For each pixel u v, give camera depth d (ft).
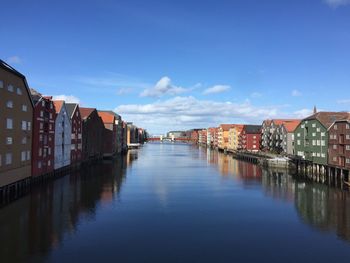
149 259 85.30
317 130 263.90
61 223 114.62
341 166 225.97
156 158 422.82
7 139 148.25
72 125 258.78
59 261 83.41
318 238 103.09
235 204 148.36
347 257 88.58
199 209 137.80
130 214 127.85
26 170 172.14
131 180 216.54
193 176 242.17
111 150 403.13
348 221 122.01
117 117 475.31
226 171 278.46
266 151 443.73
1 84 141.79
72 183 199.31
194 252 90.38
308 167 274.16
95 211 131.64
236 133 569.23
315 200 158.81
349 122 216.95
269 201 155.63
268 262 84.84
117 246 93.81
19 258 84.89
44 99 195.83
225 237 102.94
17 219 118.73
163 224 115.44
